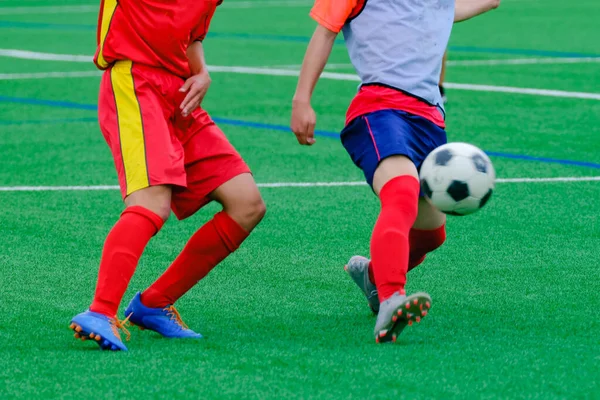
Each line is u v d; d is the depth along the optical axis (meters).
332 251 17.02
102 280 11.73
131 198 11.93
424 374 10.81
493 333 12.52
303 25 60.59
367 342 12.10
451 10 13.34
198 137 12.48
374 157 12.43
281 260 16.45
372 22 12.92
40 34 56.31
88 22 63.44
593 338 12.30
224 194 12.41
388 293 11.76
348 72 41.28
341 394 10.20
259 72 41.16
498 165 24.39
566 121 30.34
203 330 12.82
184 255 12.49
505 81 38.28
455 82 38.19
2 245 17.31
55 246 17.28
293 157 25.38
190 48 12.49
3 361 11.32
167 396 10.16
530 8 69.88
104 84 12.34
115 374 10.84
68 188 21.92
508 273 15.62
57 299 14.22
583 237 17.84
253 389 10.36
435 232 13.43
